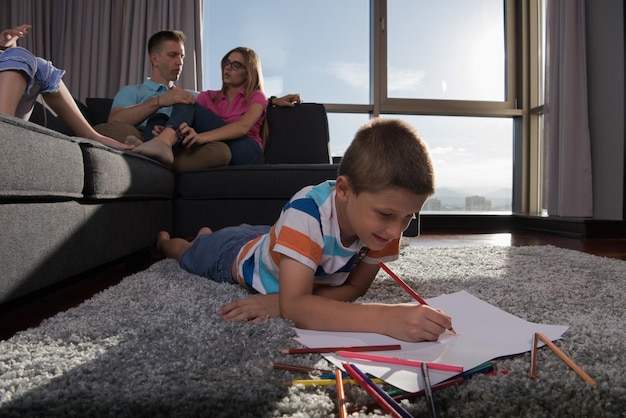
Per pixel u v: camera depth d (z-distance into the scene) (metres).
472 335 0.75
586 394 0.54
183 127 2.02
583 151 3.11
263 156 2.34
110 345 0.71
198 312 0.90
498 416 0.50
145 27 3.45
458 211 4.00
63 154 1.07
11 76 1.33
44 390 0.55
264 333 0.76
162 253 1.78
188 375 0.59
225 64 2.41
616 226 2.88
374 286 1.20
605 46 3.05
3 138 0.85
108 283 1.40
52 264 1.00
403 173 0.69
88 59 3.41
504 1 3.98
